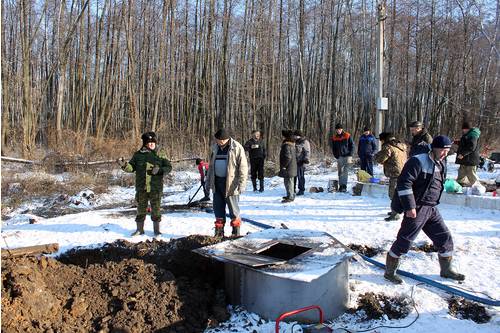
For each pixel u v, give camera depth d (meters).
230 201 6.73
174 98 31.00
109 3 24.47
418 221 5.05
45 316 4.06
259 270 4.37
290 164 10.45
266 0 28.23
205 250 4.96
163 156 7.47
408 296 4.86
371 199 10.62
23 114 18.72
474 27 32.50
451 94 32.44
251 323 4.34
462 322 4.33
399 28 34.31
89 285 4.66
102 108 21.44
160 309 4.36
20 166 15.50
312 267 4.39
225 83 25.89
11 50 27.47
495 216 8.40
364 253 6.46
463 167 10.06
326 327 4.11
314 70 32.38
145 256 5.84
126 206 11.59
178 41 30.81
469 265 5.77
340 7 30.41
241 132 26.14
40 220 8.84
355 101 36.03
